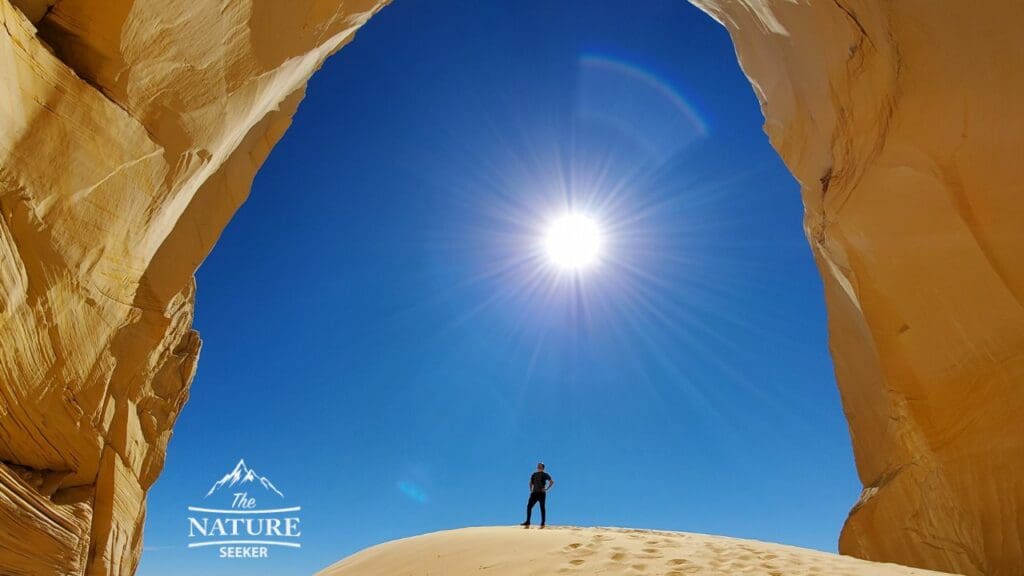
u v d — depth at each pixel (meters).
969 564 7.70
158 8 4.62
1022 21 7.12
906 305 8.73
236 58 6.04
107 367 5.89
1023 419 7.33
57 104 4.30
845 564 6.05
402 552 8.34
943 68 7.97
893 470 9.52
